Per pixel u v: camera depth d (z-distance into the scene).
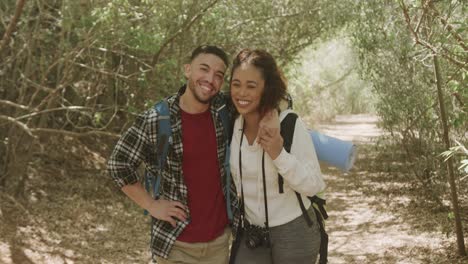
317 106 25.55
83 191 8.68
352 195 10.30
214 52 3.02
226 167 3.04
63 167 9.45
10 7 7.55
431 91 7.12
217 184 3.07
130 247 6.79
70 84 7.91
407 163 9.20
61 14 7.27
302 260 3.00
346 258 6.57
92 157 10.26
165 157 2.98
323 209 3.10
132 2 7.72
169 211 2.99
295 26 11.00
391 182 11.01
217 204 3.08
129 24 7.12
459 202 7.76
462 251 6.31
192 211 3.04
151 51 7.27
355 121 27.11
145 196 3.03
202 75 2.97
